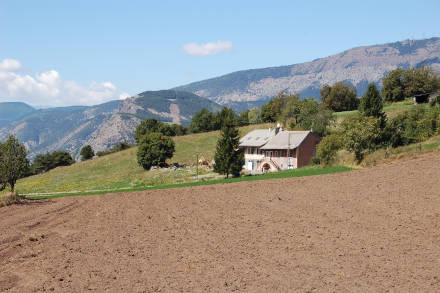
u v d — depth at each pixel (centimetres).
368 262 1789
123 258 1945
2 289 1580
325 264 1777
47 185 9619
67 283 1625
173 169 9288
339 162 5544
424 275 1622
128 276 1691
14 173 4131
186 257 1930
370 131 5331
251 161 8850
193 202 3481
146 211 3192
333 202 3061
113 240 2300
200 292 1501
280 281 1592
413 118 6094
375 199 3014
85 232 2534
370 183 3603
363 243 2058
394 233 2202
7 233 2559
